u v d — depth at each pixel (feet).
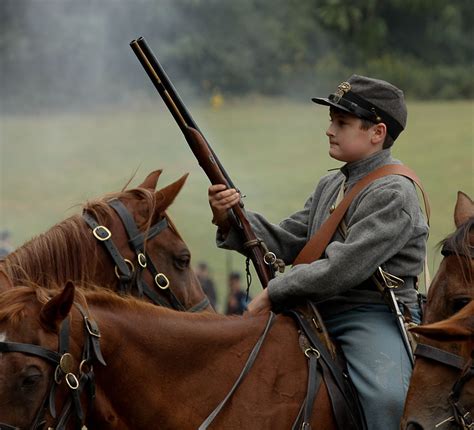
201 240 106.83
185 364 23.71
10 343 20.51
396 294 26.07
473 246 22.39
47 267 25.80
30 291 21.52
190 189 137.90
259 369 24.45
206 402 23.72
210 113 204.64
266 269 27.32
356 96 26.61
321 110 208.74
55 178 155.22
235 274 69.97
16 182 153.07
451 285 22.39
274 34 216.33
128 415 23.08
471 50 224.74
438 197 125.90
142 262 27.35
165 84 28.04
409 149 165.27
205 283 73.56
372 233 25.13
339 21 216.33
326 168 154.20
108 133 192.85
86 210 27.35
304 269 25.36
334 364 25.04
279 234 28.63
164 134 191.01
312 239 26.63
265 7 220.43
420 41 224.12
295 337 25.30
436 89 220.23
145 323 23.40
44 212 131.23
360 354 25.36
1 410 20.18
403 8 217.56
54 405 20.81
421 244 26.18
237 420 23.70
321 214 27.66
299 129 190.29
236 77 213.46
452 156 155.74
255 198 129.59
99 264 26.63
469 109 204.13
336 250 25.11
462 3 221.46
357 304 26.18
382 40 221.87
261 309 25.86
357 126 26.68
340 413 24.53
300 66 216.95
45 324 21.03
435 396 22.03
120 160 167.12
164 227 28.30
